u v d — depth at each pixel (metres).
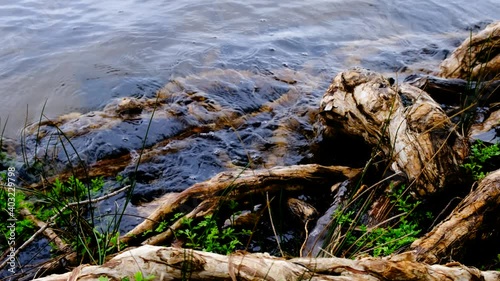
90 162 5.06
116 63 7.19
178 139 5.46
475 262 3.42
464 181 4.01
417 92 4.43
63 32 8.23
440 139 3.92
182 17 8.85
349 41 8.12
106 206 4.40
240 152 5.26
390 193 4.04
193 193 3.96
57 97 6.37
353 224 3.69
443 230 3.30
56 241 3.75
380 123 4.31
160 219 3.89
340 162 4.97
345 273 2.49
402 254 2.62
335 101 4.70
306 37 8.20
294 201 4.18
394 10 9.31
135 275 2.29
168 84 6.53
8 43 7.79
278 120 5.83
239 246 3.88
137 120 5.72
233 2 9.52
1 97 6.35
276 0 9.69
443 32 8.52
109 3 9.62
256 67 7.10
